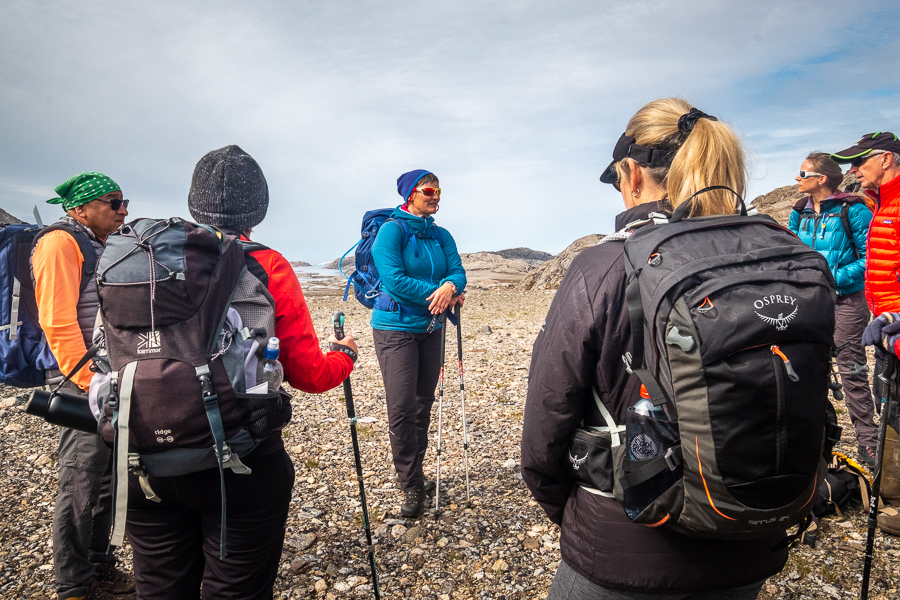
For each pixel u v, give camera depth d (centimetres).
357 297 438
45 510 434
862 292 476
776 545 162
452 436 612
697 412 135
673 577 155
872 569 337
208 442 171
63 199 289
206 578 200
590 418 168
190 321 174
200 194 217
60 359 256
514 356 1057
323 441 604
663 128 177
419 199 429
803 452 135
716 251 146
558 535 396
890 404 269
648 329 146
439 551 380
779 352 131
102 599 326
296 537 393
